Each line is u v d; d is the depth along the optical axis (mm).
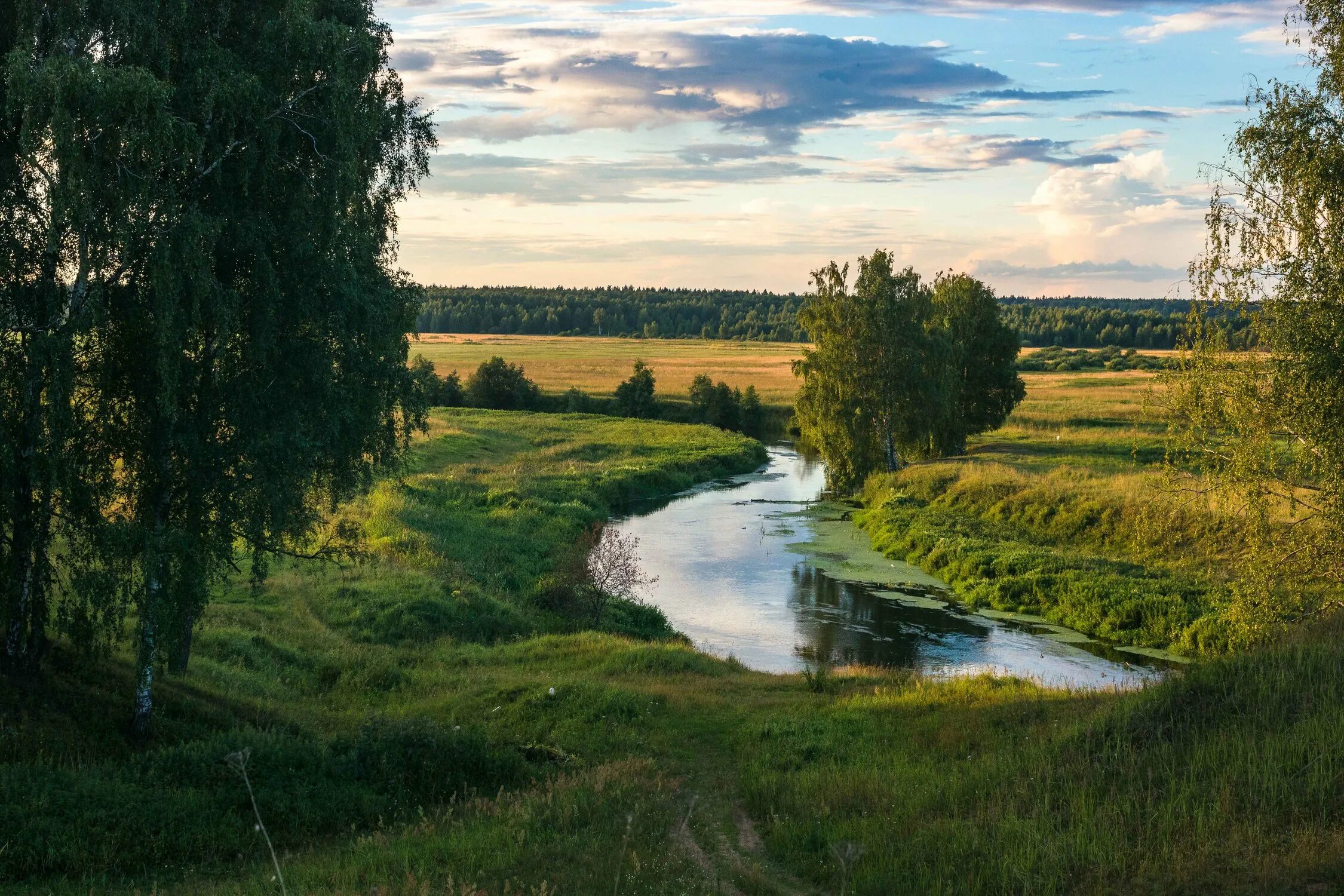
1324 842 8875
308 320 15625
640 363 107438
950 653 30344
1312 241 17125
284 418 15250
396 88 17875
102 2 13492
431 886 9820
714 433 89000
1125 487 44844
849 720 19141
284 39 15094
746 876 10891
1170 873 8969
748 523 53406
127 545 14055
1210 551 34844
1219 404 18969
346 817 13812
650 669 25562
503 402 107938
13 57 12438
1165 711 13320
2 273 13602
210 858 12117
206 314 14586
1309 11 17422
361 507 42031
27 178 13883
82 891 10508
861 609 35969
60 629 14711
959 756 15617
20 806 11781
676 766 17016
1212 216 18250
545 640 28953
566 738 18672
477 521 46250
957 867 10305
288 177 15766
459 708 20953
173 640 14570
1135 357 153625
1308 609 18453
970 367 71188
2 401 13781
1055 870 9562
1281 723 11750
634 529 51375
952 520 47000
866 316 60781
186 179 14641
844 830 12250
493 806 13766
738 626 33875
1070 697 18812
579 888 9805
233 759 8062
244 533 15898
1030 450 70812
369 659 24672
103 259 13391
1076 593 34344
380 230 18219
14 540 14797
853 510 57625
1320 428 17094
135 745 14992
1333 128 17031
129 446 15016
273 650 24453
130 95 12695
